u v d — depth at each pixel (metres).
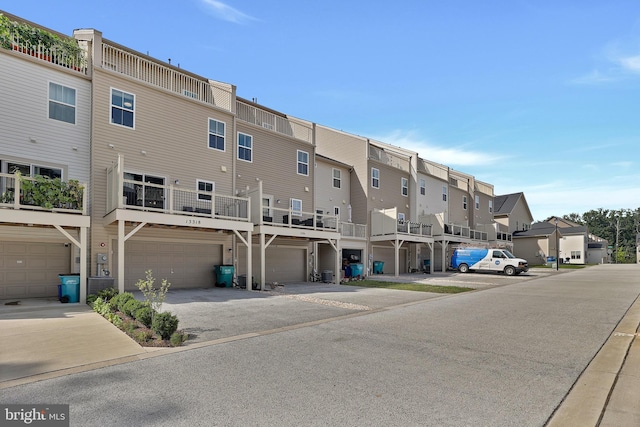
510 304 11.69
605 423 3.67
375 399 4.22
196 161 16.12
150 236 14.58
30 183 10.52
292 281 20.38
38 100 12.36
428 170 33.31
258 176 19.27
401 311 10.29
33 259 12.15
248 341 6.79
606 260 60.66
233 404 4.06
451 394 4.39
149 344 6.44
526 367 5.41
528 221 54.44
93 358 5.66
